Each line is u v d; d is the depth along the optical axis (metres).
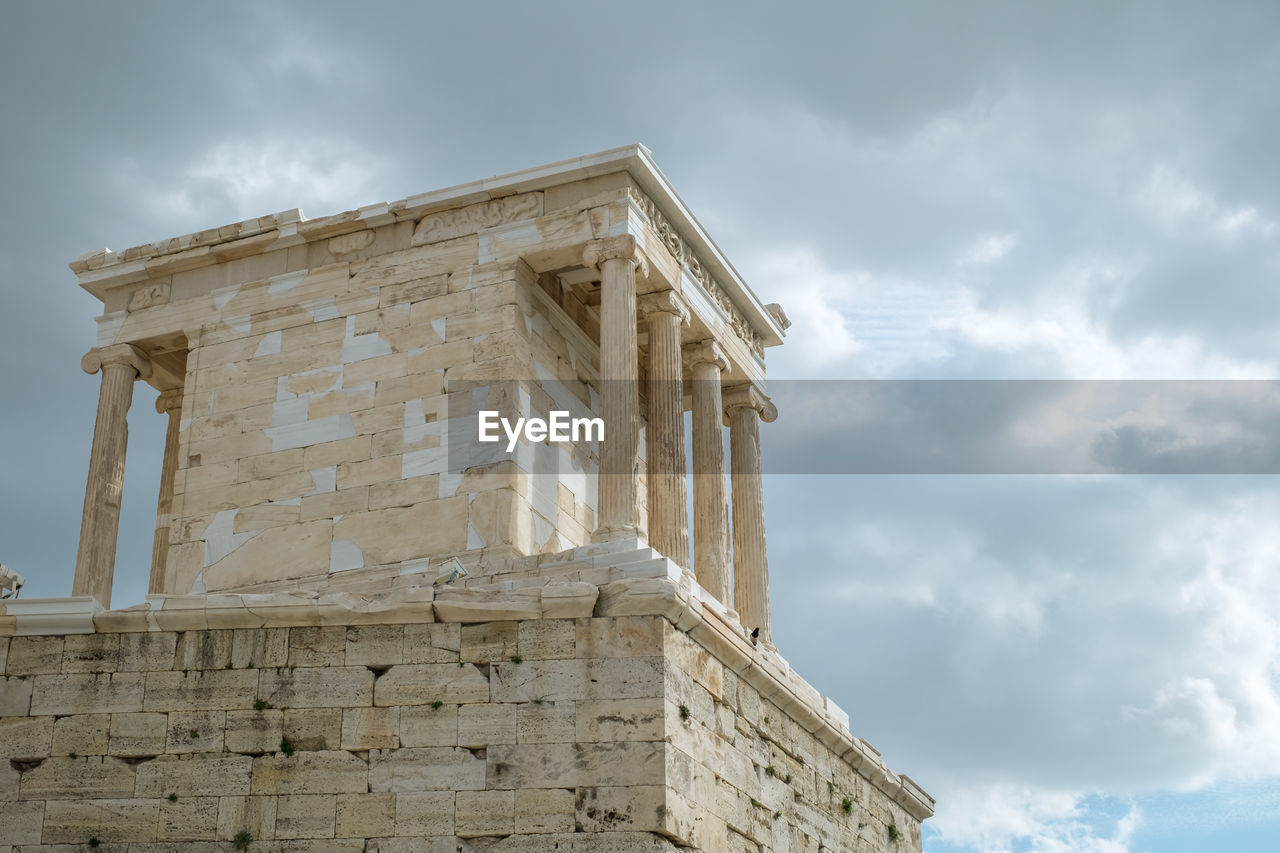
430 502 33.44
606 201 34.59
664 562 29.91
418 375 34.62
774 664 33.69
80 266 38.38
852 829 34.78
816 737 34.12
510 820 27.17
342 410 35.00
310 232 36.62
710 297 38.00
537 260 35.03
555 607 28.56
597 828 27.00
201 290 37.53
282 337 36.22
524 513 33.12
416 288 35.44
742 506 38.75
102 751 28.39
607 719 27.78
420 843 27.14
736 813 29.70
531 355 34.94
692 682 29.17
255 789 27.83
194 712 28.48
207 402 36.25
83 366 37.84
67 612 29.28
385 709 28.17
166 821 27.78
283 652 28.75
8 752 28.55
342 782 27.72
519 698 28.05
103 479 36.50
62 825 27.89
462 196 35.50
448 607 28.69
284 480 34.84
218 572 34.62
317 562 33.88
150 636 29.16
